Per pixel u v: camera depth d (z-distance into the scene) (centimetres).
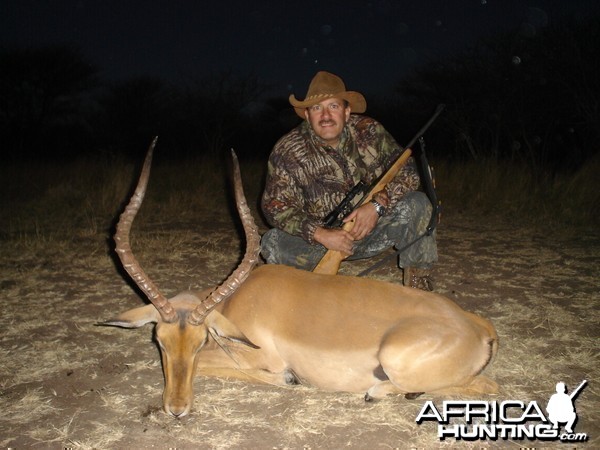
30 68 2433
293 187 486
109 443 329
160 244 738
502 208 1009
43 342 448
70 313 508
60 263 658
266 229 869
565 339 454
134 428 343
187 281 602
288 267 398
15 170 1405
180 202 1055
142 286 330
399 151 494
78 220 915
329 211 490
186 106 2552
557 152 1719
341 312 365
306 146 481
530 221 918
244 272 336
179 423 348
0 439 331
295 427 344
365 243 504
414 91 2041
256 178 1345
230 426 346
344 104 476
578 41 1586
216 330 348
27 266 647
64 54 2492
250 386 387
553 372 405
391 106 2412
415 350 346
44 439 332
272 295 379
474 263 669
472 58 1814
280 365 380
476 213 988
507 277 614
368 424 348
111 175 1223
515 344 445
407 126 2203
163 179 1286
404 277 509
